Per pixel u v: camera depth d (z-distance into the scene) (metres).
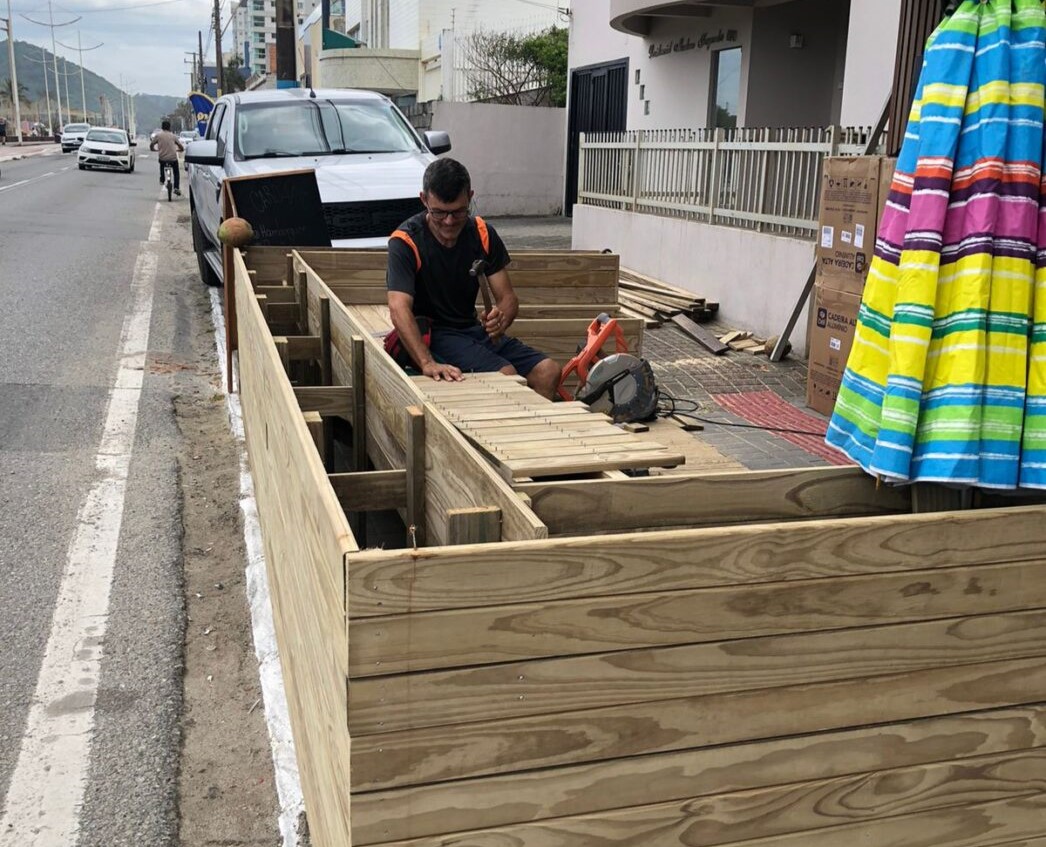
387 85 29.78
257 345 4.31
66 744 3.28
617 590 1.82
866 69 9.09
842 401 2.63
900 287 2.34
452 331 4.80
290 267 6.86
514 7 26.89
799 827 2.09
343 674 1.73
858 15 9.17
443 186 4.38
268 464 3.80
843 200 6.68
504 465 2.83
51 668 3.71
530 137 20.28
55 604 4.19
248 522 4.91
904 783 2.16
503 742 1.80
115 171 38.41
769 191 9.35
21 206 21.78
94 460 5.96
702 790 1.98
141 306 10.88
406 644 1.70
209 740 3.35
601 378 5.71
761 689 1.98
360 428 4.09
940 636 2.11
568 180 20.02
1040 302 2.30
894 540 2.02
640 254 11.67
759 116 12.89
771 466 5.80
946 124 2.27
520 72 23.53
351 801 1.73
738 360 8.52
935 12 6.65
